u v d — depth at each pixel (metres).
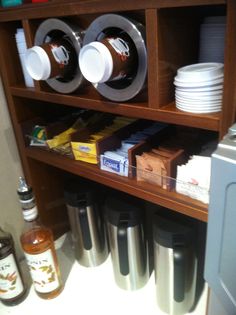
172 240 0.65
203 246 0.77
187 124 0.49
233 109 0.43
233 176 0.35
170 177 0.58
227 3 0.39
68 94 0.65
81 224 0.84
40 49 0.57
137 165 0.63
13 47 0.73
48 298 0.81
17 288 0.79
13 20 0.67
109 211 0.75
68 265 0.92
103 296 0.81
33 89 0.71
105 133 0.73
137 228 0.75
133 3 0.47
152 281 0.85
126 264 0.77
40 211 0.92
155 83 0.50
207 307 0.58
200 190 0.54
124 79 0.56
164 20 0.47
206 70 0.46
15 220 0.89
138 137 0.70
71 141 0.72
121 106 0.56
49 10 0.58
